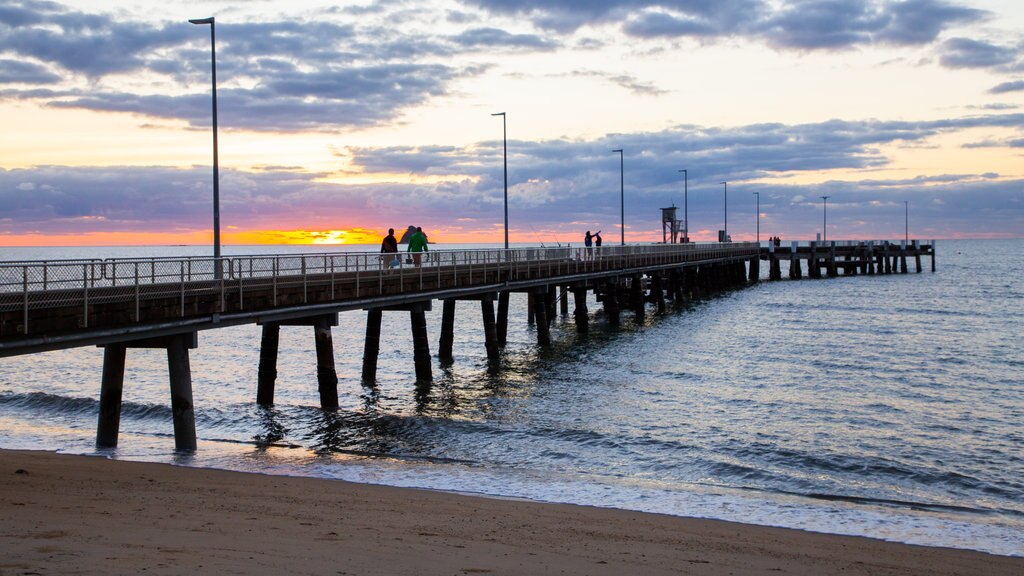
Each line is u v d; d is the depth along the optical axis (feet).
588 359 119.03
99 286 52.65
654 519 43.98
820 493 53.78
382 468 56.90
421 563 30.50
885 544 41.34
